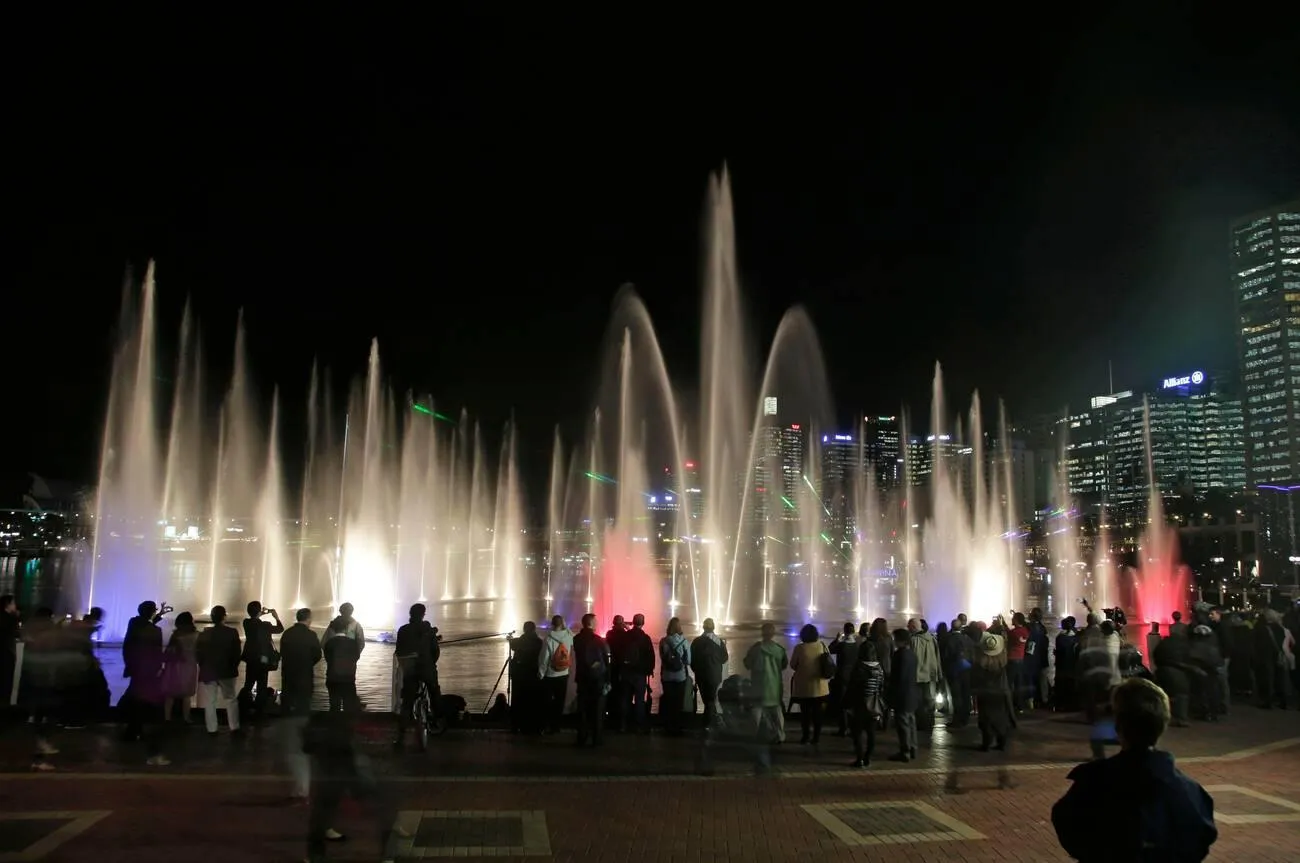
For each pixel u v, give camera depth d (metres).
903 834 9.68
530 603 56.81
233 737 13.23
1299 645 19.42
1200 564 139.38
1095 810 4.36
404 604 54.84
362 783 8.37
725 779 11.90
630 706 15.29
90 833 9.00
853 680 13.04
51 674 12.04
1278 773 12.77
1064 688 17.80
